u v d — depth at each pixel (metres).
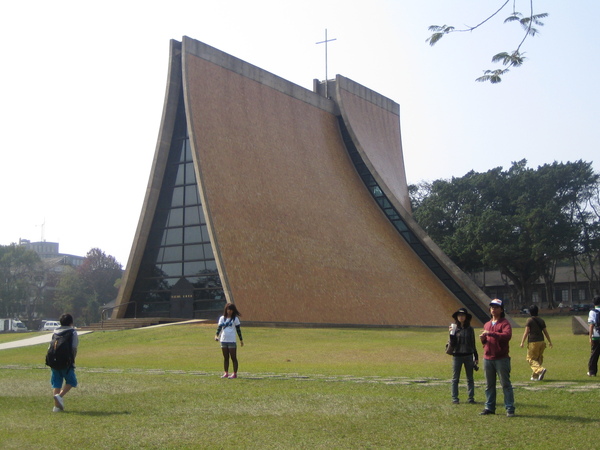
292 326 31.78
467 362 10.42
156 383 13.11
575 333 25.34
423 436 7.87
